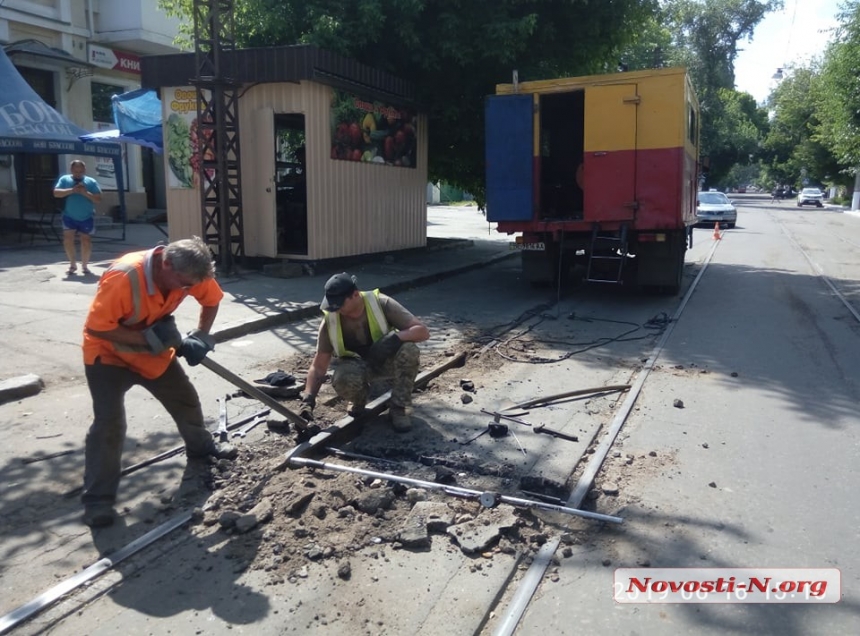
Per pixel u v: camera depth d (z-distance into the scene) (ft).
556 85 34.96
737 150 183.52
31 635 10.22
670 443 17.44
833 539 12.98
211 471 15.33
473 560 12.17
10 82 48.49
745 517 13.75
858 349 26.84
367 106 43.88
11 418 18.38
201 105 39.29
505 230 36.81
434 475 15.51
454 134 52.60
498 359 25.26
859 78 67.67
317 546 12.44
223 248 38.96
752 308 35.22
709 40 162.71
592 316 33.06
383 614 10.71
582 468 15.99
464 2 45.50
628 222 34.47
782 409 19.95
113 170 67.92
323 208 40.60
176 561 12.08
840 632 10.50
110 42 65.10
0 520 13.39
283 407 16.12
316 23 42.29
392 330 18.01
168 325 13.42
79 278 35.53
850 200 200.13
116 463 13.42
